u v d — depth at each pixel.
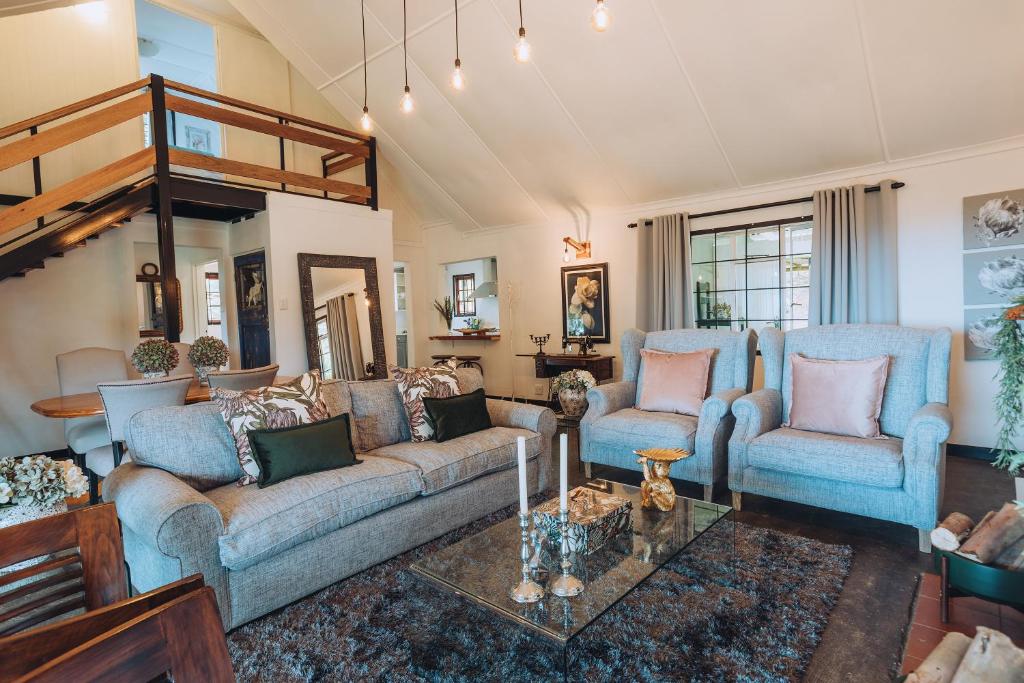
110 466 2.94
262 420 2.48
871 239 4.36
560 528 1.78
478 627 1.97
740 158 4.67
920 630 1.64
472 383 3.46
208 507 1.93
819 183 4.62
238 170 4.64
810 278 4.58
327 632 1.96
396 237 7.34
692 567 2.35
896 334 3.11
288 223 5.03
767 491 2.96
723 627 1.92
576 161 5.30
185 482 2.32
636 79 4.25
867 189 4.34
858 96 3.84
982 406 4.00
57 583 1.03
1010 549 1.60
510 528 2.16
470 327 7.58
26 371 4.65
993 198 3.90
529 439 3.17
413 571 1.81
